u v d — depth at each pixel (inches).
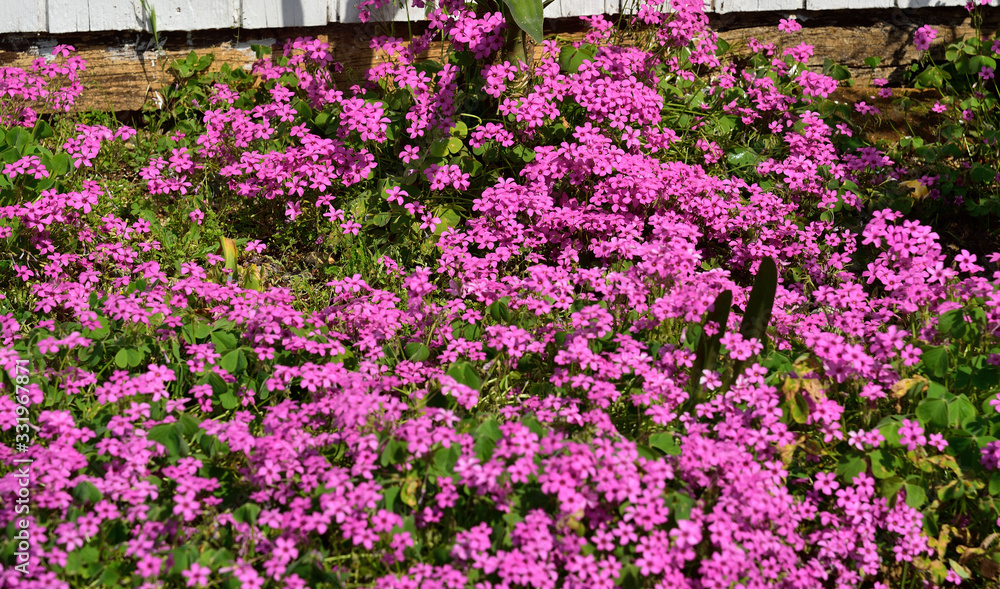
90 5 187.5
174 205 163.9
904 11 209.5
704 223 153.7
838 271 146.6
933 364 108.3
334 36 196.2
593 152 145.7
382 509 90.1
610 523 92.5
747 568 87.6
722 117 180.9
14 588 77.3
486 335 124.5
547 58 168.9
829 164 163.5
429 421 95.9
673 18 179.8
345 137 162.9
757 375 107.6
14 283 137.8
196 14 191.6
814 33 209.8
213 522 91.4
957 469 99.4
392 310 122.6
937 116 191.3
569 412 102.6
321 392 108.6
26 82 165.9
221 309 122.2
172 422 99.0
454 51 182.7
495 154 159.9
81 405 107.7
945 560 101.3
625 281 122.6
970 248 166.9
